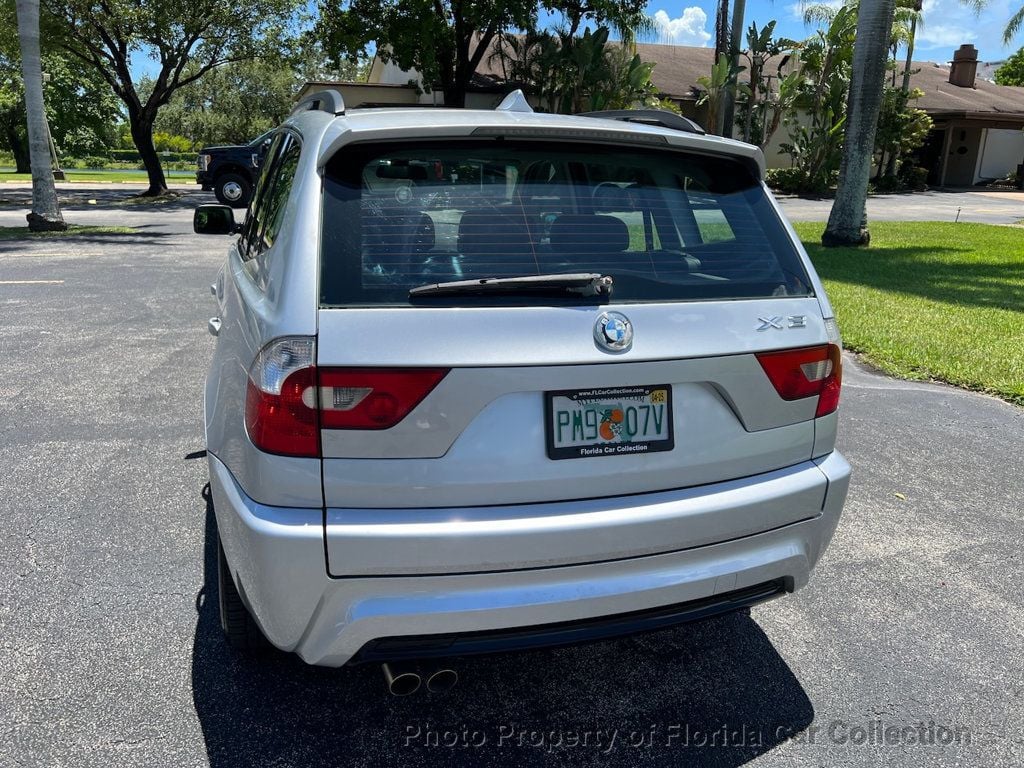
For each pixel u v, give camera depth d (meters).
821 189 28.44
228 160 21.72
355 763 2.33
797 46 28.22
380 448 2.02
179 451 4.54
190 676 2.67
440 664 2.25
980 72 57.66
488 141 2.39
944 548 3.75
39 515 3.74
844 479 2.57
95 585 3.18
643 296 2.29
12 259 11.54
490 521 2.08
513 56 30.25
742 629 3.10
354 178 2.25
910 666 2.88
